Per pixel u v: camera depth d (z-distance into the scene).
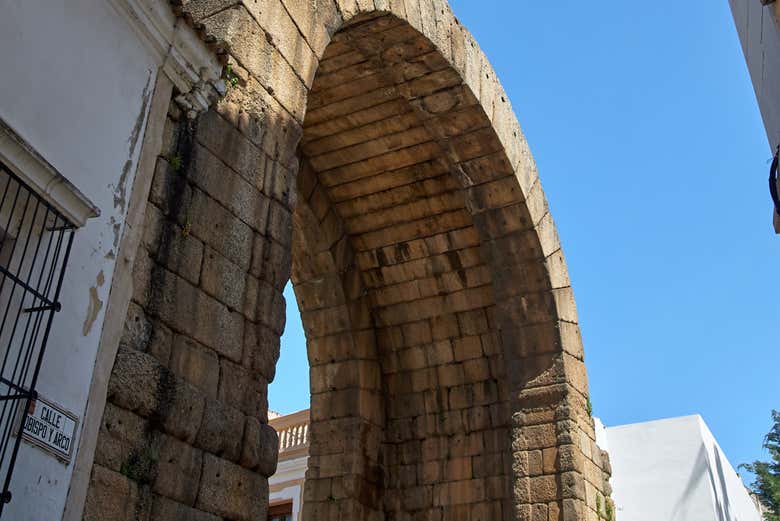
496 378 15.42
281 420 21.14
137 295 6.49
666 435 23.95
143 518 6.04
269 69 8.59
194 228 7.21
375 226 15.78
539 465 14.05
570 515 13.47
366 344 15.88
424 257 15.74
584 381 15.04
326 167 15.28
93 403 5.77
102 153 6.15
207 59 7.44
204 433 6.73
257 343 7.62
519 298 14.83
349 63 13.27
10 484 5.00
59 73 5.79
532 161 15.22
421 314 15.97
